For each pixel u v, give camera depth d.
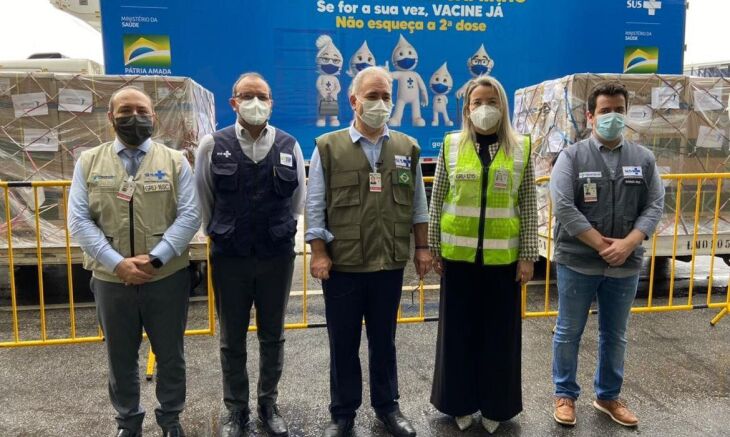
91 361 3.84
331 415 2.84
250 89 2.58
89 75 4.98
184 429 2.94
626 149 2.80
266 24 6.68
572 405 2.98
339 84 6.91
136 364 2.65
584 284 2.85
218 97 6.70
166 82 5.07
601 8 7.33
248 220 2.61
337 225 2.65
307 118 6.90
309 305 5.29
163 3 6.48
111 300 2.51
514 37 7.20
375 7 6.86
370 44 6.92
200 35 6.57
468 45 7.12
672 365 3.71
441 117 7.21
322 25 6.79
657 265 6.73
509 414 2.84
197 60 6.61
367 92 2.55
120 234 2.44
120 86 5.03
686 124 5.27
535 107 5.91
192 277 5.57
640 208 2.80
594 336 4.24
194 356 3.92
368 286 2.70
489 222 2.65
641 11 7.43
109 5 6.41
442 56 7.09
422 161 7.23
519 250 2.73
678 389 3.36
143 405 3.19
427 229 2.88
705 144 5.31
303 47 6.78
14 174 4.96
